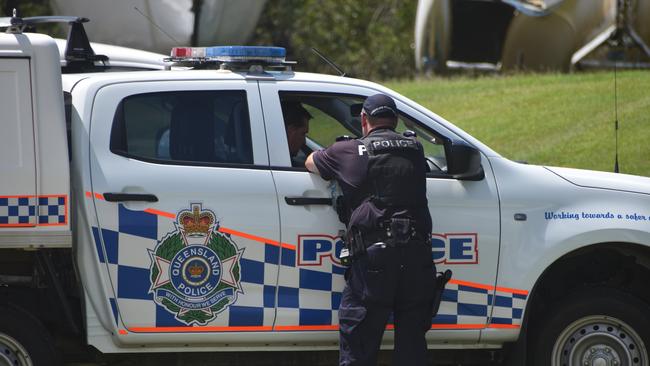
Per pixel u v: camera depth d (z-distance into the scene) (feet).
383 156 62.80
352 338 62.49
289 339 64.59
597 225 67.10
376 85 68.74
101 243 61.93
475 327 66.59
